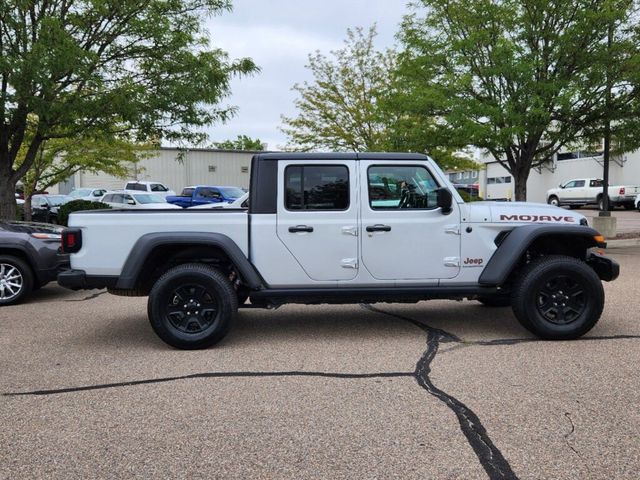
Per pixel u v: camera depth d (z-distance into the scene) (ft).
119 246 18.02
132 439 11.37
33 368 16.19
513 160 44.47
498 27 39.17
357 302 19.16
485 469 9.99
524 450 10.69
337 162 18.48
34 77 31.27
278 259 18.35
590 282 18.28
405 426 11.85
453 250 18.75
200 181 122.83
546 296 18.56
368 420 12.19
